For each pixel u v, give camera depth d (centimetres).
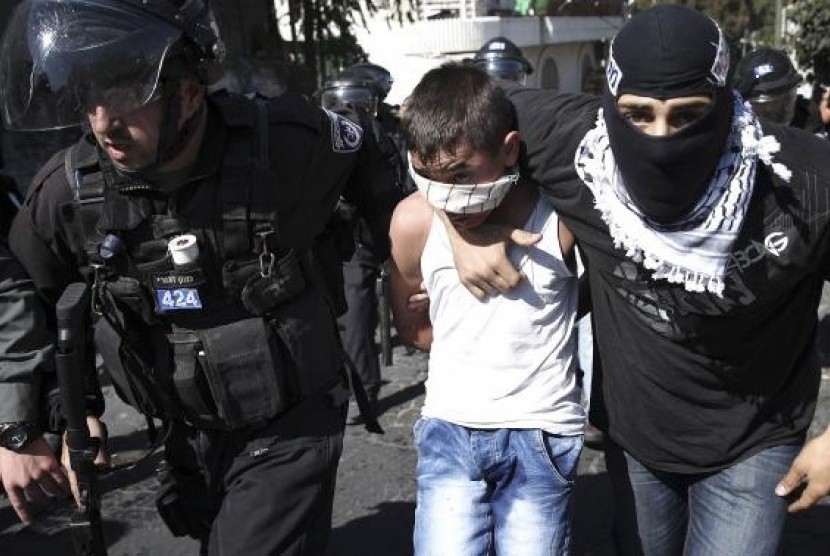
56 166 200
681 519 218
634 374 197
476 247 200
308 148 204
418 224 211
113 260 197
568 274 204
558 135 191
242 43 1018
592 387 217
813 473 187
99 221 194
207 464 215
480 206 192
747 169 170
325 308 213
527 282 202
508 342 204
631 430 205
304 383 206
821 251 177
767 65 388
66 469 212
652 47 163
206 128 193
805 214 173
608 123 174
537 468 204
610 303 198
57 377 196
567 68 2464
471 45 1781
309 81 1008
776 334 188
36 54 182
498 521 209
